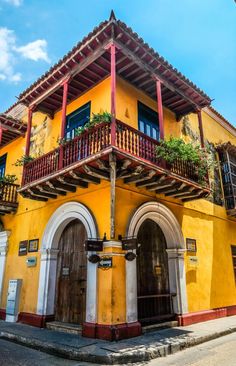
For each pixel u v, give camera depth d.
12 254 10.80
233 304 10.98
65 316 8.34
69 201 8.81
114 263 7.11
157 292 8.64
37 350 6.51
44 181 8.11
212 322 9.07
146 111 9.90
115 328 6.62
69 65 8.59
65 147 8.06
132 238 7.27
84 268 8.30
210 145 12.73
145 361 5.61
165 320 8.40
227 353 6.09
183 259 9.33
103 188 7.87
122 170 7.33
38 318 8.46
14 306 9.41
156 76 8.77
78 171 7.38
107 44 7.65
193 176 9.02
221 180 12.75
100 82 9.44
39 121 11.87
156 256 9.03
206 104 10.58
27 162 9.64
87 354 5.65
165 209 9.06
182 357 5.88
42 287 8.79
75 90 9.92
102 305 6.94
